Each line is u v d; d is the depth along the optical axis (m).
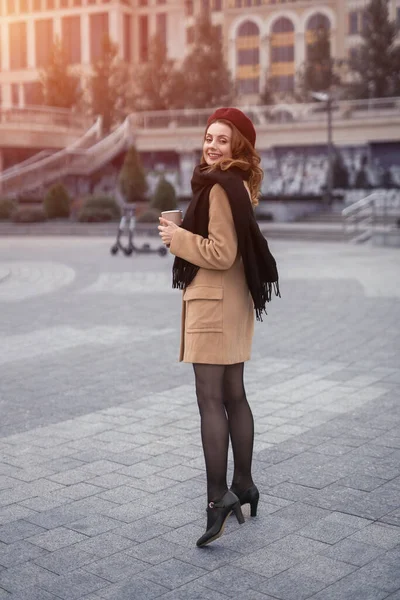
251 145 3.16
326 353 7.05
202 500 3.62
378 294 10.93
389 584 2.73
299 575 2.81
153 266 15.76
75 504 3.58
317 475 3.91
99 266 15.80
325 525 3.28
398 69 45.81
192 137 42.56
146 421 5.00
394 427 4.72
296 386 5.83
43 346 7.68
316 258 17.12
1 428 4.90
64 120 44.88
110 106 51.66
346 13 64.56
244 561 2.94
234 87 49.94
